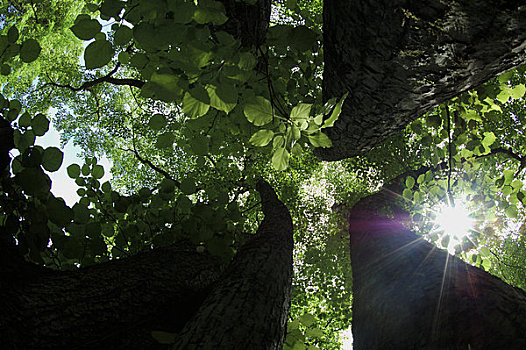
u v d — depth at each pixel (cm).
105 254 321
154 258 254
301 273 741
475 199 378
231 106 126
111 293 209
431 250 202
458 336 119
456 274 159
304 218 779
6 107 214
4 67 191
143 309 221
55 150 205
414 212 427
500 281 150
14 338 167
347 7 175
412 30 160
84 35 130
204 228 265
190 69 121
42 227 214
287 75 264
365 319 182
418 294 156
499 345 108
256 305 164
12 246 205
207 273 267
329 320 679
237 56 121
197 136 213
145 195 321
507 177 347
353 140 319
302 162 766
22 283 189
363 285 211
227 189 654
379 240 261
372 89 224
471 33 152
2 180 214
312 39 157
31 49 162
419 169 516
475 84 208
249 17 221
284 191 767
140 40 130
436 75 189
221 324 146
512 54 165
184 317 243
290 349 244
